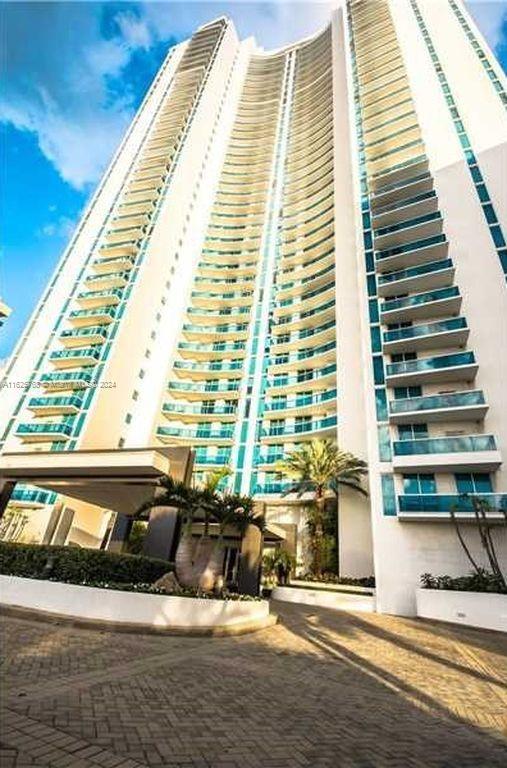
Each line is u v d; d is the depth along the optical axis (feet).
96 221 172.55
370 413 82.69
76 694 15.89
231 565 81.82
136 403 136.56
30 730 12.37
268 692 19.52
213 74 219.41
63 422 122.52
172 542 46.34
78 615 29.81
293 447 121.90
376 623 50.80
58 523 82.12
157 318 152.56
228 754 12.67
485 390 75.61
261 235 179.63
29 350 140.26
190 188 184.65
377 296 97.30
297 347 139.33
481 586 55.83
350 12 186.70
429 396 76.64
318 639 35.81
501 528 66.28
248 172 202.69
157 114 211.82
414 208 104.37
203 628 31.37
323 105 193.26
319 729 15.67
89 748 11.78
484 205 95.61
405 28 154.92
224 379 147.33
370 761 13.35
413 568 67.31
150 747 12.40
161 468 53.11
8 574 36.35
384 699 20.68
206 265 174.70
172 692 17.67
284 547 94.84
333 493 98.17
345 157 151.33
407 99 134.10
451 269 89.15
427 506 68.44
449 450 70.54
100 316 139.64
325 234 154.20
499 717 19.71
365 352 90.43
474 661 32.65
